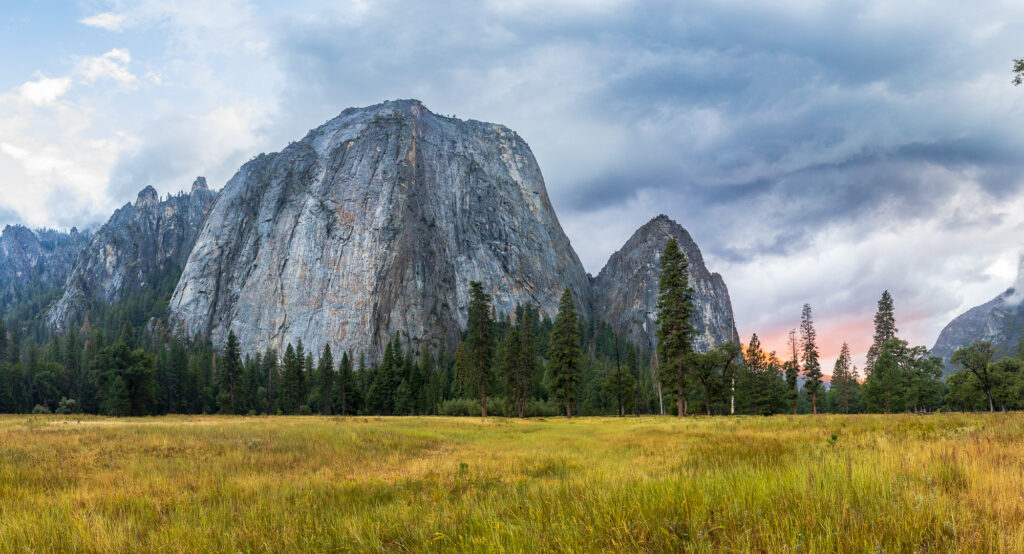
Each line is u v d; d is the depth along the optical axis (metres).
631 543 4.48
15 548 5.98
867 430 16.02
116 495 9.04
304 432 24.23
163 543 5.98
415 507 7.37
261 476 11.77
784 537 4.05
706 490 5.91
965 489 5.31
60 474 11.88
